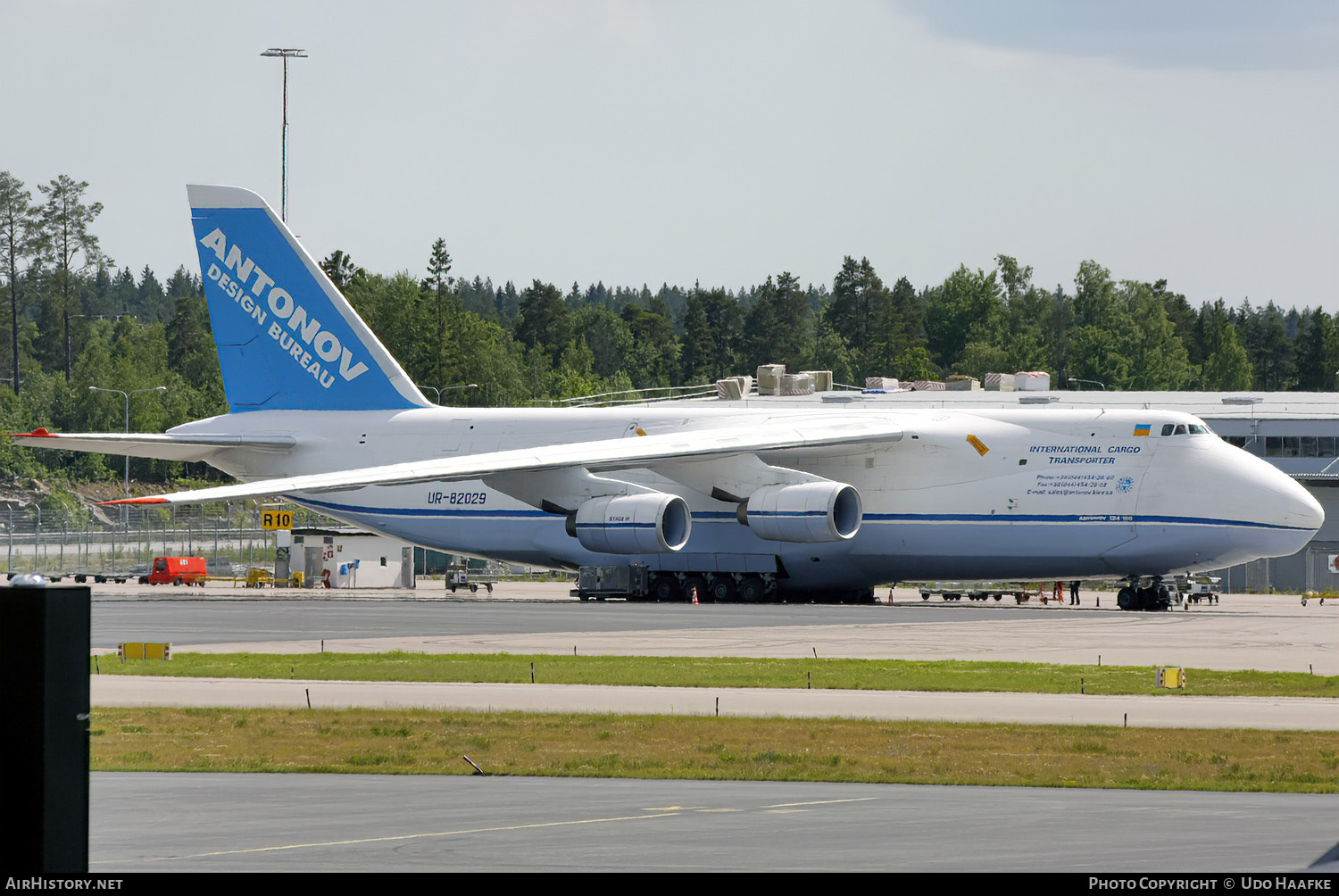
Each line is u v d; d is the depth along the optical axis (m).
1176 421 177.62
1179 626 149.88
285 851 46.75
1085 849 47.47
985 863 44.97
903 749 73.75
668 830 51.19
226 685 100.75
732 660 116.38
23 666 33.50
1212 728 80.94
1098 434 180.25
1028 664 113.69
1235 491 172.38
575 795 60.16
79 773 33.84
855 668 110.31
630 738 77.06
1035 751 73.25
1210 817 54.72
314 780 64.69
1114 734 78.62
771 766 68.50
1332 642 132.50
